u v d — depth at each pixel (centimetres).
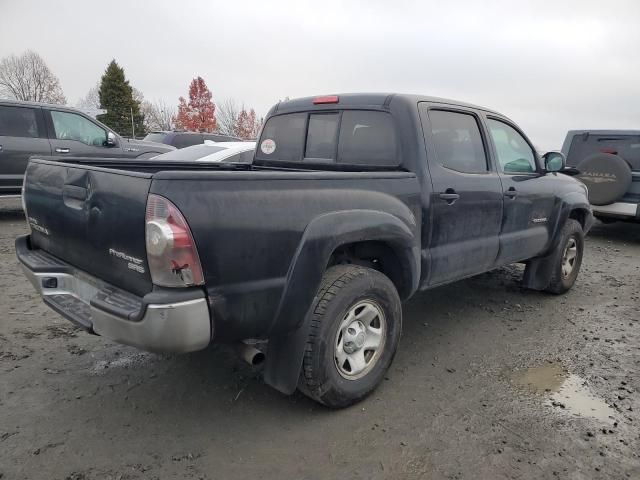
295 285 256
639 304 532
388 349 318
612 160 834
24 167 870
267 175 247
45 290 295
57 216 290
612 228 1067
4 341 381
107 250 249
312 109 404
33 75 6209
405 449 264
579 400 321
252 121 5981
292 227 254
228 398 311
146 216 216
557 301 532
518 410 306
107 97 5316
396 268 331
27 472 237
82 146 930
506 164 441
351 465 251
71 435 268
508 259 443
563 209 506
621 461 258
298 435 275
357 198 288
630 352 401
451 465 252
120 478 236
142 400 305
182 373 341
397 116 345
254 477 240
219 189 228
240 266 235
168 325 217
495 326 452
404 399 316
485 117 416
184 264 217
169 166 405
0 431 268
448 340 417
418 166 336
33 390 312
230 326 238
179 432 274
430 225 342
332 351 280
